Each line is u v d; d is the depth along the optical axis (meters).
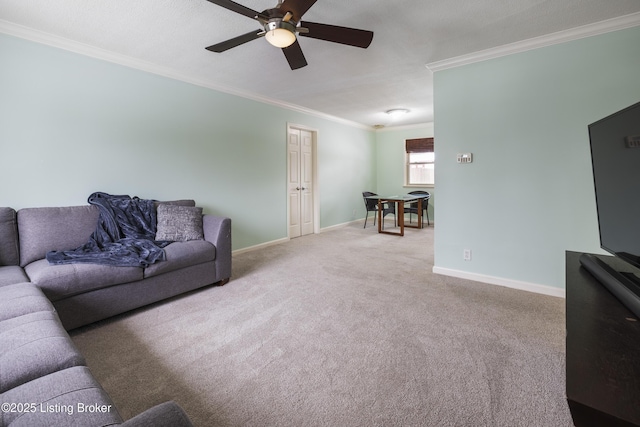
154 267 2.33
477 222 2.93
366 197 6.25
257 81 3.65
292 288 2.82
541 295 2.58
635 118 1.08
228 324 2.13
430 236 5.37
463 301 2.48
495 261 2.86
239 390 1.46
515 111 2.66
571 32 2.35
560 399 1.37
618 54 2.23
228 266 2.92
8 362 0.96
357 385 1.49
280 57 2.91
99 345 1.86
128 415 1.30
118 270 2.13
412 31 2.39
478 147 2.86
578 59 2.37
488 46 2.66
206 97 3.64
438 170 3.12
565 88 2.44
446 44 2.62
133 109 3.00
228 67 3.18
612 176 1.28
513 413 1.29
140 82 3.04
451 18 2.20
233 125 3.99
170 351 1.79
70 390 0.83
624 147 1.17
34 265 2.11
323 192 5.84
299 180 5.36
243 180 4.17
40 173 2.48
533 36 2.47
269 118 4.54
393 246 4.58
